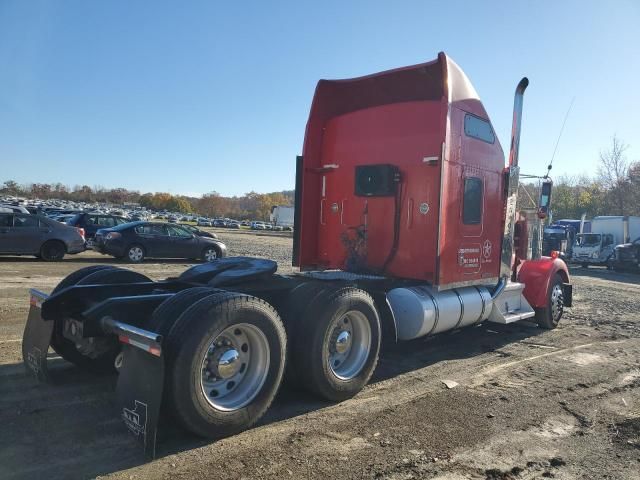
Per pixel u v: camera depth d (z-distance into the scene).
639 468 3.60
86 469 3.24
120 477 3.16
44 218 16.47
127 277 5.27
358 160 6.72
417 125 6.24
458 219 6.20
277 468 3.35
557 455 3.76
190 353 3.51
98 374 5.09
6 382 4.75
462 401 4.83
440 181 5.79
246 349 4.03
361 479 3.26
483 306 6.74
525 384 5.45
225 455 3.51
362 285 5.57
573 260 28.69
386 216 6.46
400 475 3.34
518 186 7.53
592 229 30.80
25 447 3.52
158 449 3.57
